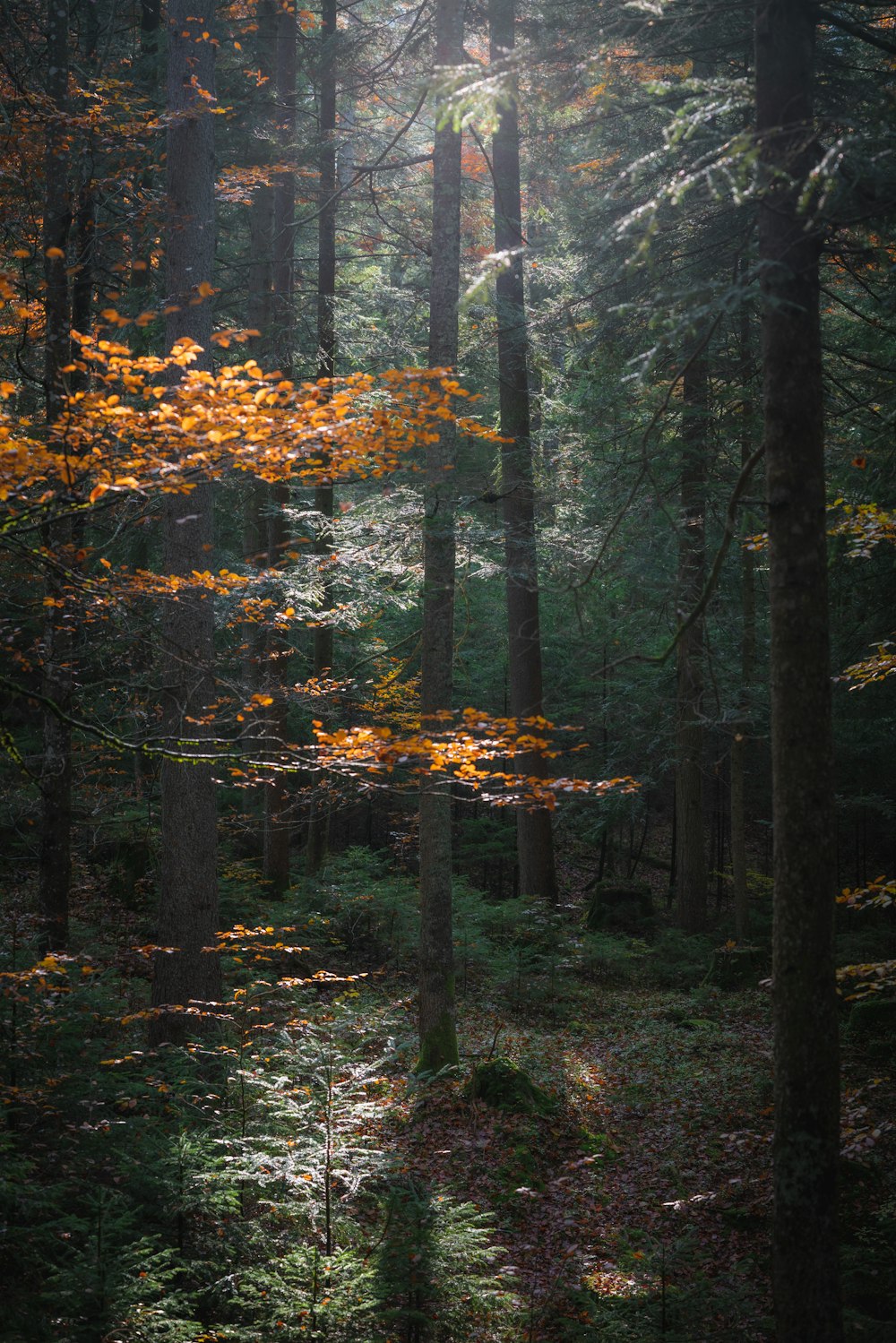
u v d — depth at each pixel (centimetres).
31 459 428
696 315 447
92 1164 636
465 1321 626
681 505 1482
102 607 689
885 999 1204
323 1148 636
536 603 1708
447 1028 1015
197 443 448
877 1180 808
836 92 729
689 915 1888
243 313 1830
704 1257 735
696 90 485
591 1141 937
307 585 1134
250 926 1320
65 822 994
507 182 1603
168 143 971
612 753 2022
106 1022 805
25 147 943
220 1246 619
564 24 1009
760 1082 1055
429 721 1031
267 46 1727
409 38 1391
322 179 1658
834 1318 527
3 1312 507
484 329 1438
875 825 2555
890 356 1220
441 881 1025
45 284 843
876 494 899
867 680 882
